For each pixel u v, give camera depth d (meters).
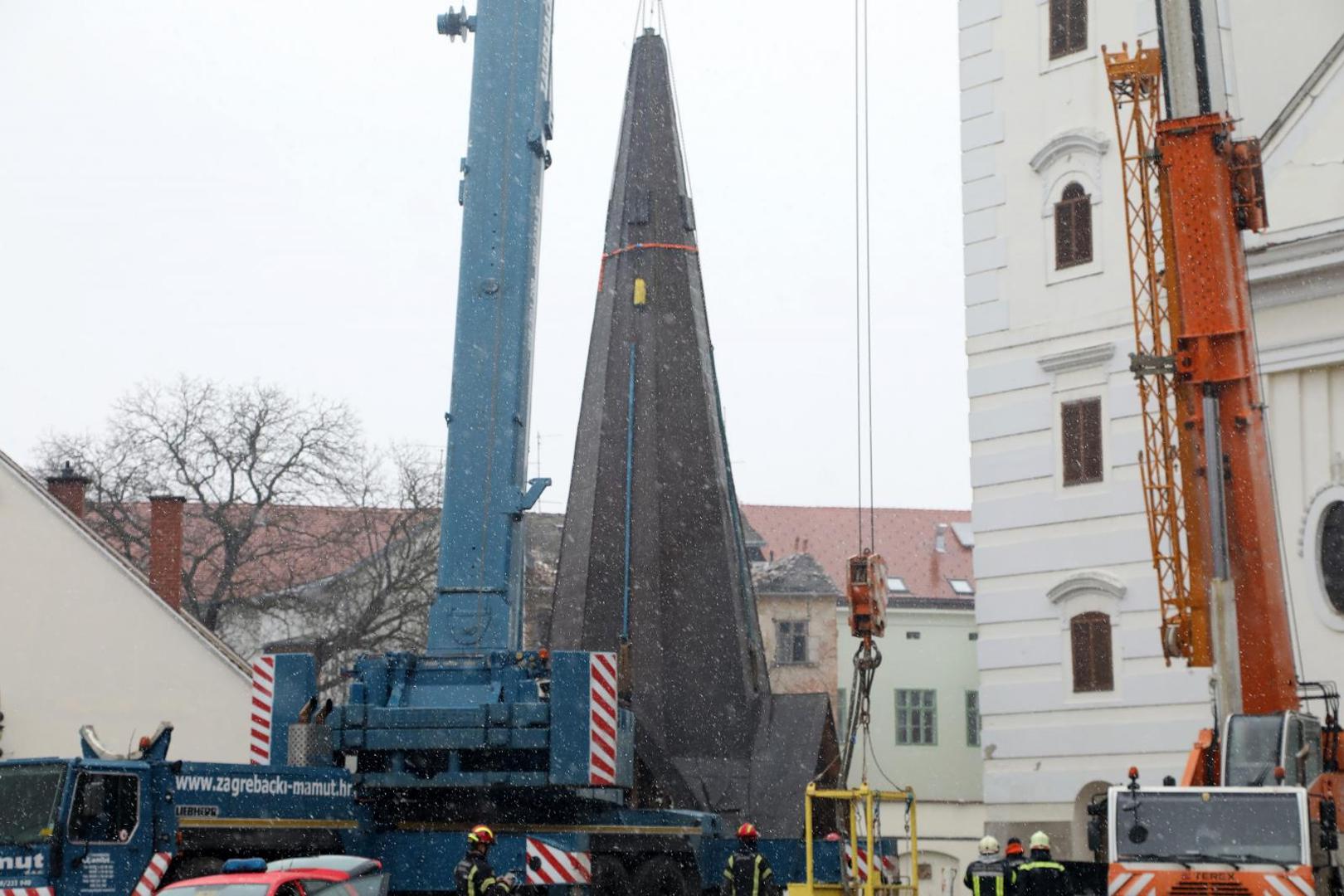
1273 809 20.16
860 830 24.84
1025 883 20.67
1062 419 35.91
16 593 35.66
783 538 73.19
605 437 33.38
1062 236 36.34
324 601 56.34
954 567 71.69
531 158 23.31
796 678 66.56
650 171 34.94
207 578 59.53
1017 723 35.94
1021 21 37.50
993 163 37.69
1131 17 35.44
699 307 34.59
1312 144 31.98
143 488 55.81
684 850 23.69
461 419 22.64
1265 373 32.09
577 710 21.52
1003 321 37.09
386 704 21.78
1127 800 20.62
